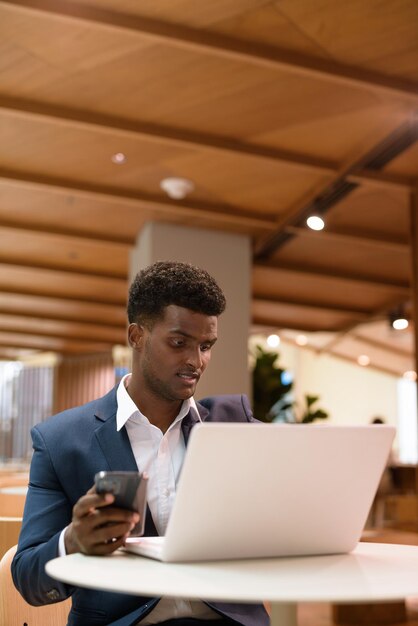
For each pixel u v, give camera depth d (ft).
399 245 26.73
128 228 26.96
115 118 18.54
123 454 5.41
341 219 25.38
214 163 21.26
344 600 3.67
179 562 4.42
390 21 14.12
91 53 15.70
